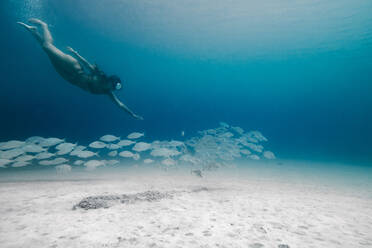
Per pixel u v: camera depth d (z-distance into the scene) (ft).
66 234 9.79
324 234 10.82
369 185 31.45
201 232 10.39
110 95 18.92
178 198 17.06
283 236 10.29
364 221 13.33
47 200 15.94
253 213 13.92
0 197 16.60
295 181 32.42
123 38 121.29
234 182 29.17
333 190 25.85
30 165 46.39
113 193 18.86
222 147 39.91
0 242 8.94
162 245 8.81
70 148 26.50
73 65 16.80
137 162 56.85
